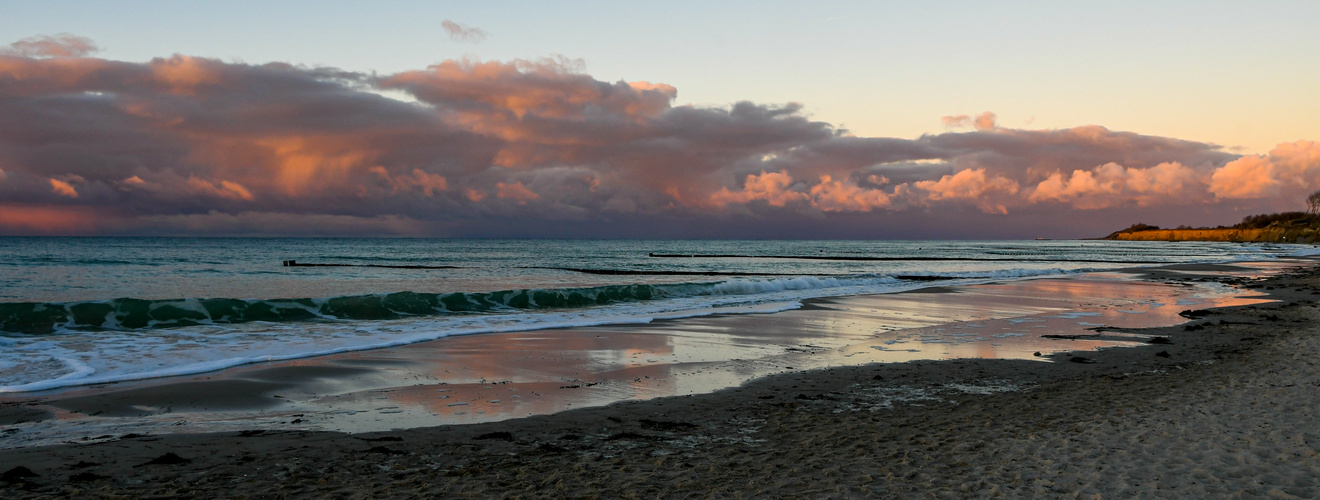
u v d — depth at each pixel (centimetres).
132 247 9425
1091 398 779
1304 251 8500
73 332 1413
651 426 694
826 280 2953
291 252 8169
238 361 1047
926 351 1189
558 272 4647
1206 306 1986
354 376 959
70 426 693
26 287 2848
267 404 795
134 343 1272
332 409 772
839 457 570
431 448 611
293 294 2577
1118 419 663
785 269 5153
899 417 719
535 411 763
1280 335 1301
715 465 554
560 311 1895
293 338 1342
